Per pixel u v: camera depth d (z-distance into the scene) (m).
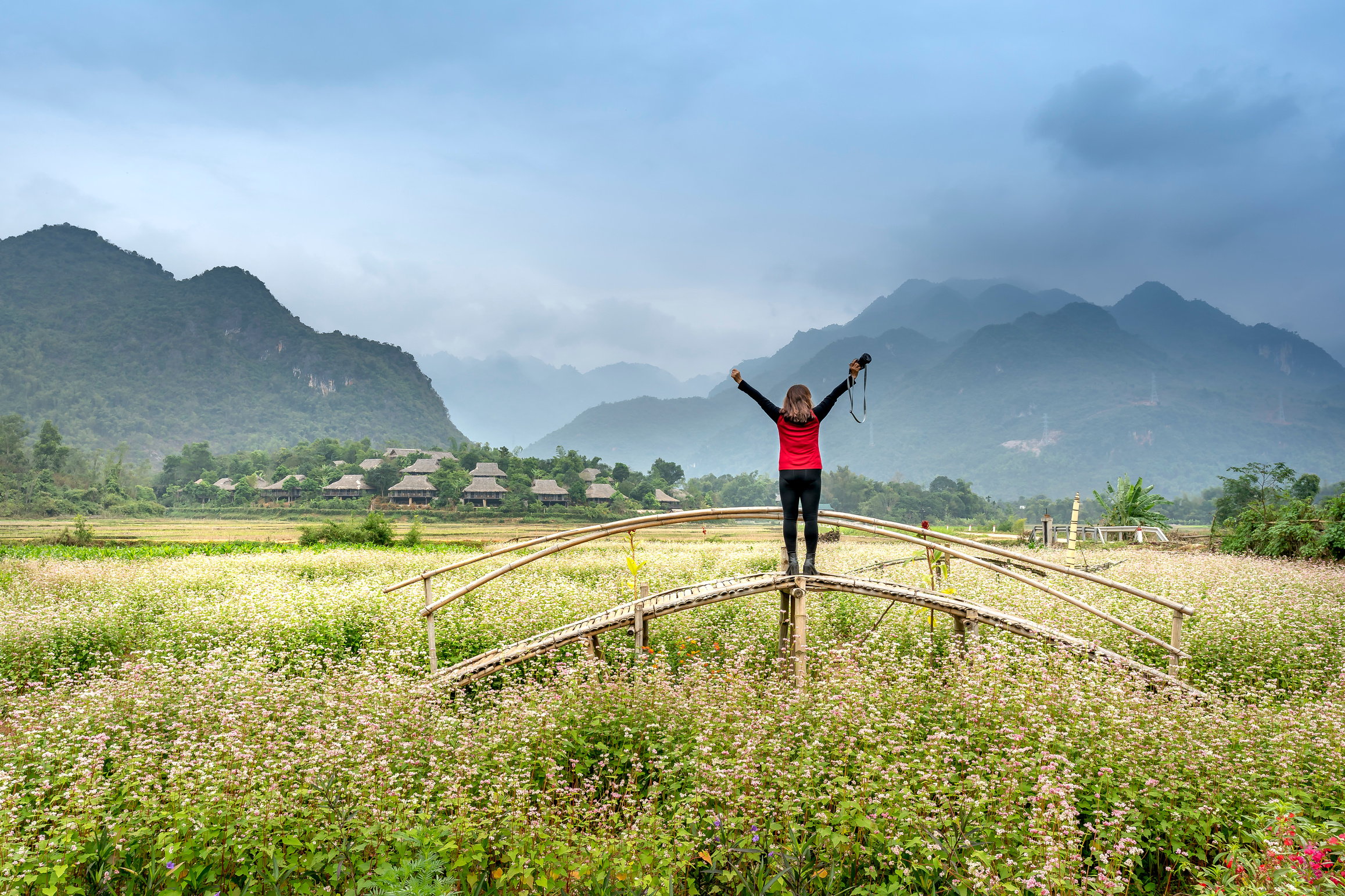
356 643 11.76
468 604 13.31
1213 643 9.69
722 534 71.06
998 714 6.10
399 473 171.50
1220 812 5.04
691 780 5.41
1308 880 4.16
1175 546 26.72
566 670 7.50
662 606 8.54
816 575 8.56
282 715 6.51
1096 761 5.46
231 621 12.01
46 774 5.46
